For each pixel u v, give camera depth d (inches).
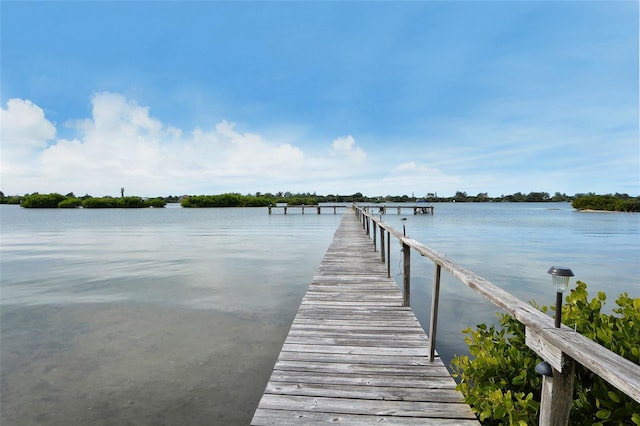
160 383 124.1
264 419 79.7
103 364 138.3
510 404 62.8
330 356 111.9
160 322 185.6
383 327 137.7
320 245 520.1
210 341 160.7
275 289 256.8
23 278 298.0
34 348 153.3
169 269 335.3
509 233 709.9
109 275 308.2
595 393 57.1
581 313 71.7
